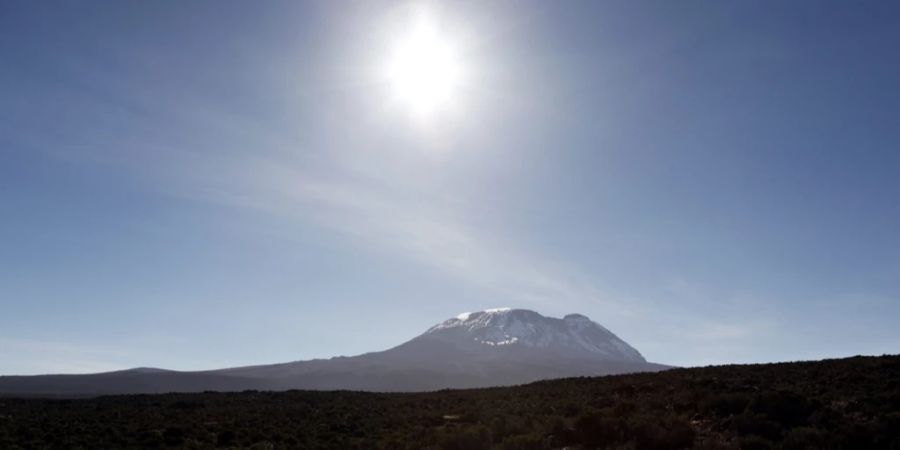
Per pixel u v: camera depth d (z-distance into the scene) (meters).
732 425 28.19
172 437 32.72
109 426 36.28
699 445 25.19
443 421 36.84
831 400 31.89
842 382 36.69
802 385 37.00
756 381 40.03
